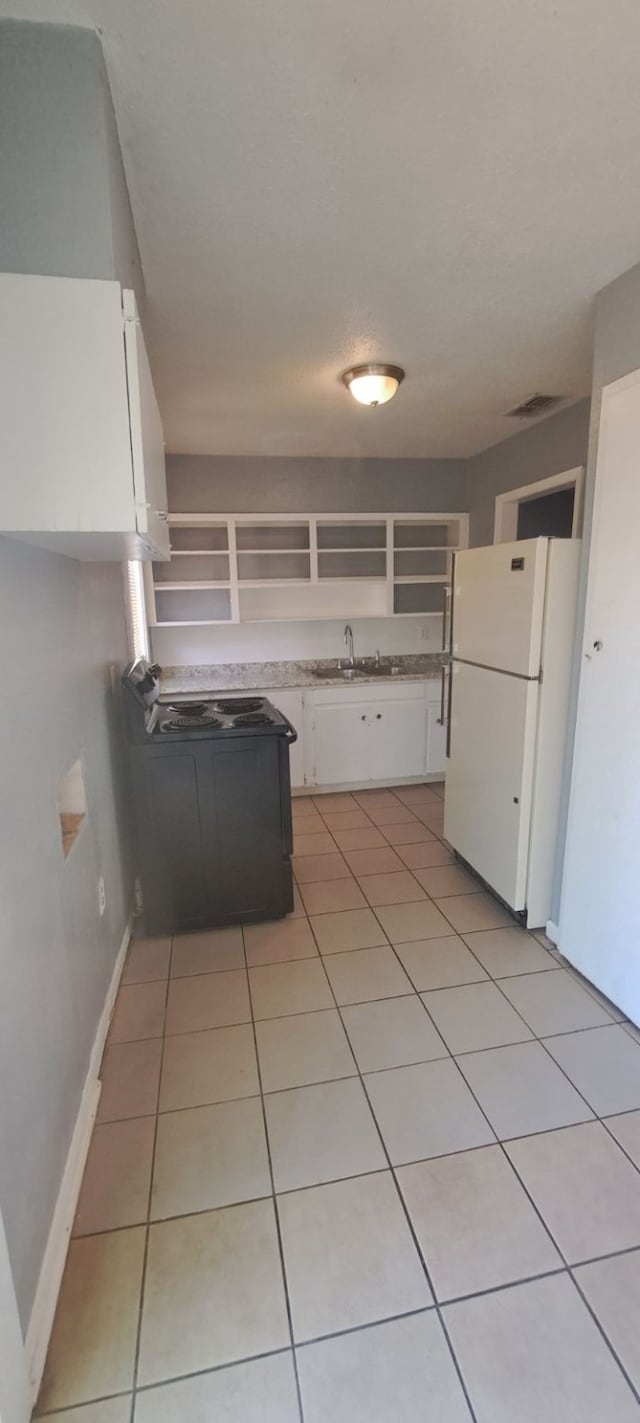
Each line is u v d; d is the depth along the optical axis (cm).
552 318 220
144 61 110
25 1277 108
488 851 274
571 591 228
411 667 486
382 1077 178
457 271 188
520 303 208
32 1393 105
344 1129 160
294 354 247
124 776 258
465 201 154
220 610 442
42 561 143
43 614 143
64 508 111
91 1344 115
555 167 142
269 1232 135
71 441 110
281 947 245
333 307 210
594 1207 140
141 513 113
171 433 360
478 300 206
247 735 244
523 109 124
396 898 284
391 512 442
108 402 110
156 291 197
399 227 165
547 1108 167
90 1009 175
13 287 105
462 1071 180
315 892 291
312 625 466
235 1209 140
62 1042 142
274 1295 123
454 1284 124
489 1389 108
